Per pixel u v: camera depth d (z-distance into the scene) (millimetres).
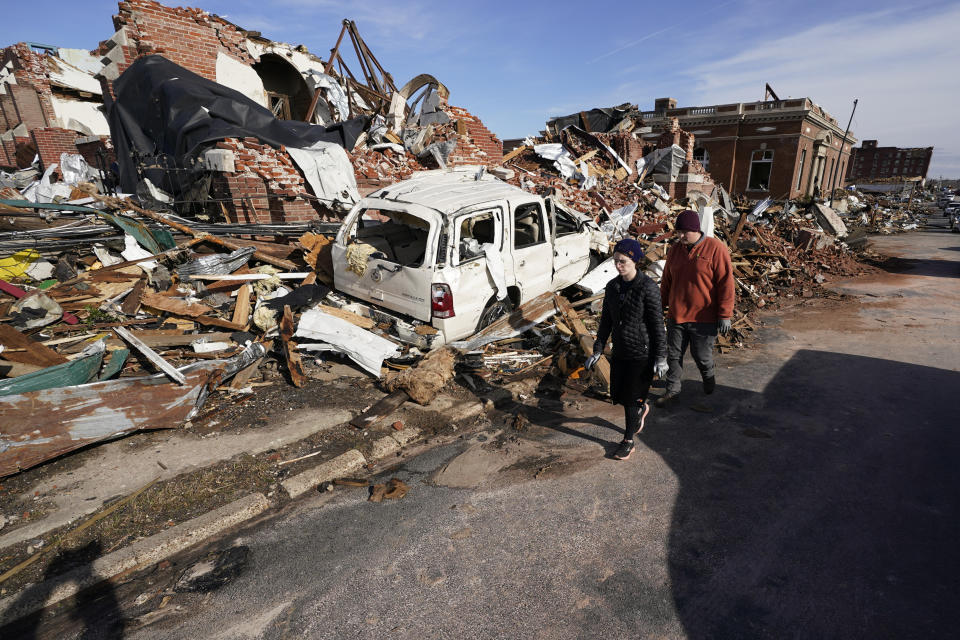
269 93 14727
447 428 4461
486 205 5605
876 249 18906
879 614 2477
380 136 11578
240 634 2338
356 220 6074
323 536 3035
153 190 9047
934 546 2977
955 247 19609
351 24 14453
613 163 18688
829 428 4535
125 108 9617
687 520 3223
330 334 5223
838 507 3367
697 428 4539
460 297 5254
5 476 3316
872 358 6449
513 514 3264
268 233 7559
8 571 2650
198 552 2912
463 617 2443
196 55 10859
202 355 4898
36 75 17344
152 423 3932
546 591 2613
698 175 19922
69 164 12148
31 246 5898
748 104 32406
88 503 3178
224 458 3729
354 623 2402
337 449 3959
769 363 6297
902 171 98625
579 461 3938
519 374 5574
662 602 2553
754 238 12891
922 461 3943
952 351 6691
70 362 3879
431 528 3109
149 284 5941
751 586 2666
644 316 3697
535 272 6348
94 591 2621
